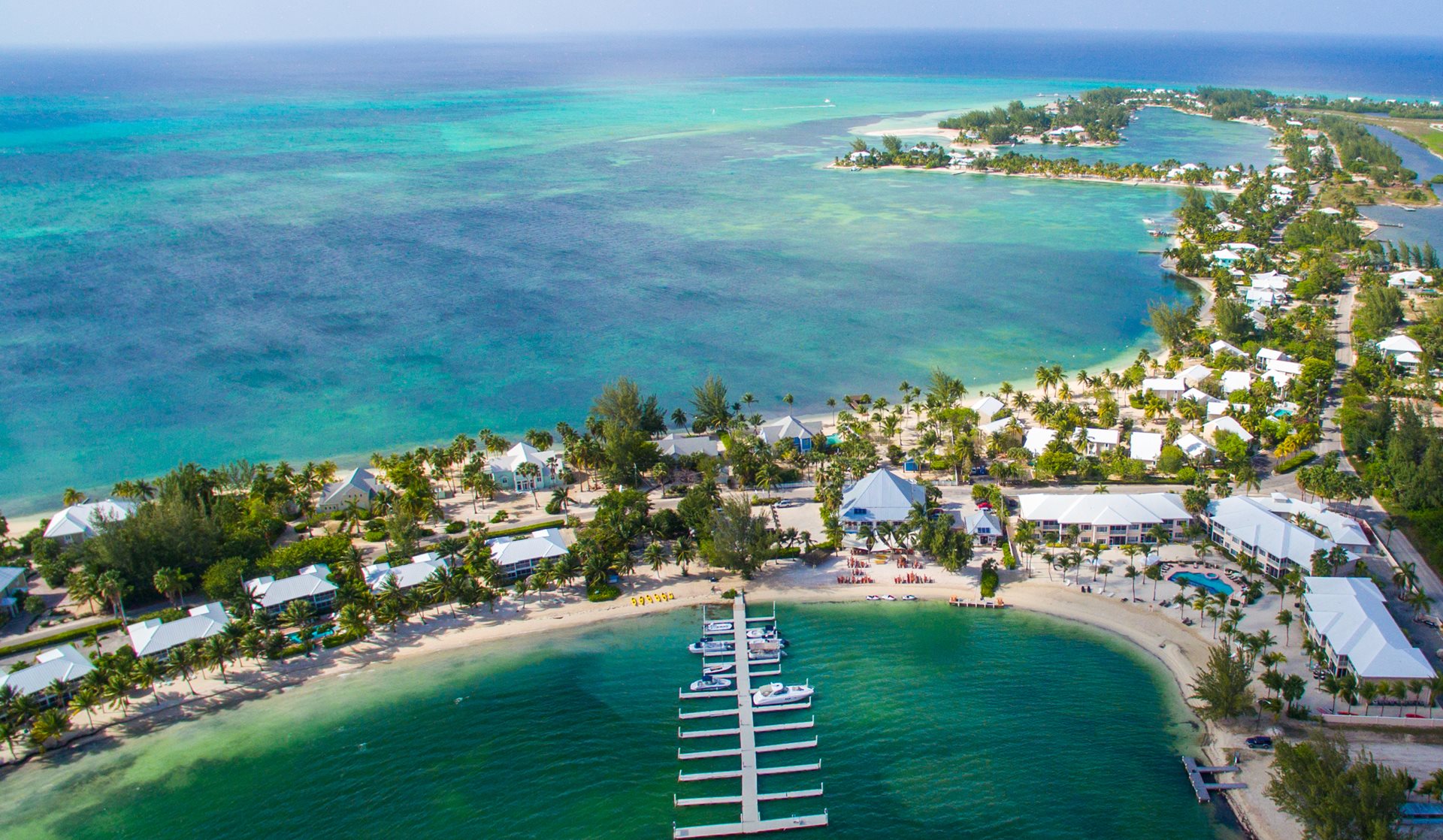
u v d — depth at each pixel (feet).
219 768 407.64
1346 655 430.20
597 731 428.56
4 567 538.06
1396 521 575.38
